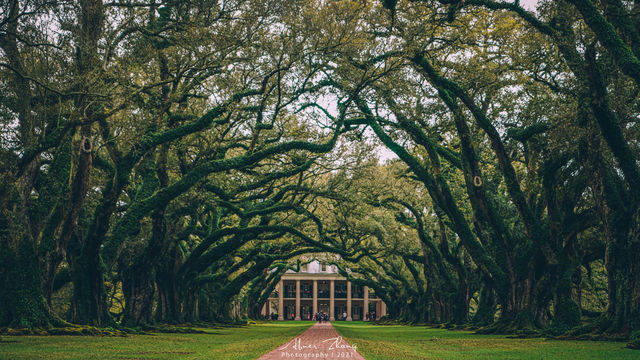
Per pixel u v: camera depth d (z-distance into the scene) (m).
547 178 27.95
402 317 77.00
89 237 25.45
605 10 22.55
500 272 31.89
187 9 22.78
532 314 29.86
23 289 21.88
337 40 25.84
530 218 28.67
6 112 21.94
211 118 26.31
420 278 63.75
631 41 21.97
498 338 27.00
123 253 31.69
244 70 28.64
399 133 34.97
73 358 12.84
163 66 26.22
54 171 24.06
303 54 25.95
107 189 25.59
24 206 22.28
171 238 32.38
